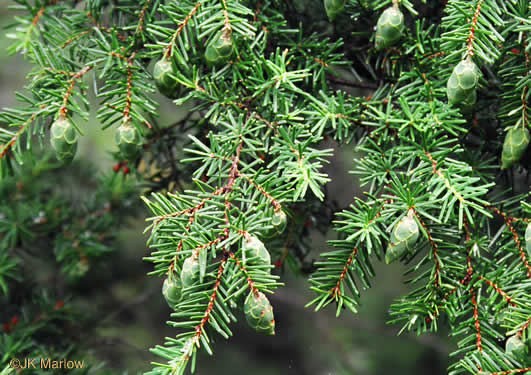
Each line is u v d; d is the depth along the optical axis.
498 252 0.67
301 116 0.71
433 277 0.66
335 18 0.70
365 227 0.64
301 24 0.72
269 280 0.62
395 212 0.64
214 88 0.68
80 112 0.67
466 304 0.66
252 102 0.69
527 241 0.63
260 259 0.62
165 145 0.81
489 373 0.62
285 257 0.79
